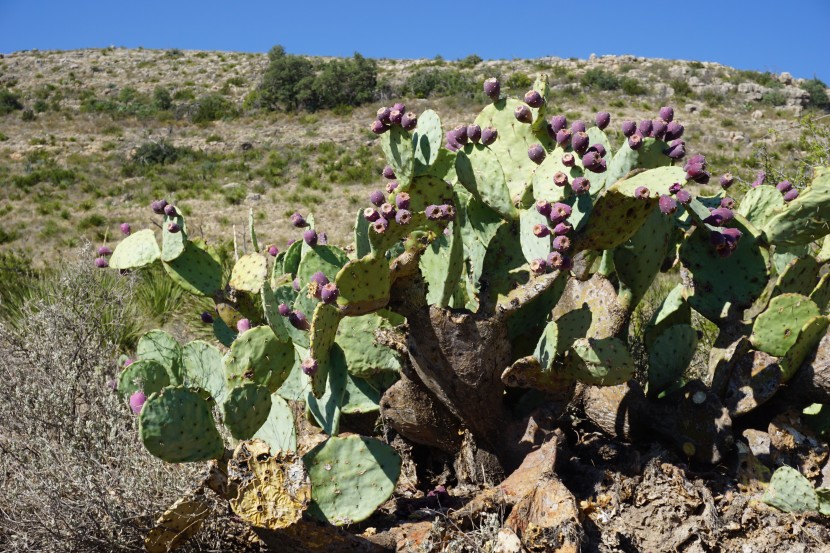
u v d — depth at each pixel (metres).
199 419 2.09
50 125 41.06
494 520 2.16
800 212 2.62
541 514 2.17
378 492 2.26
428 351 2.33
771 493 2.37
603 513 2.36
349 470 2.26
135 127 40.81
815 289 2.81
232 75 55.53
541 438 2.49
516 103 2.76
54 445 2.56
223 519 2.35
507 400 2.78
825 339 2.58
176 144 35.12
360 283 2.13
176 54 64.25
